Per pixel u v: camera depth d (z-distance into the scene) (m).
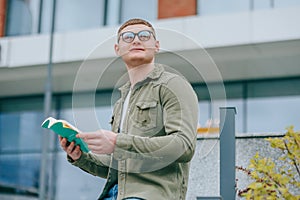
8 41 15.28
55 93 14.95
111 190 2.85
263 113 13.66
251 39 13.33
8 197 13.95
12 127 15.29
